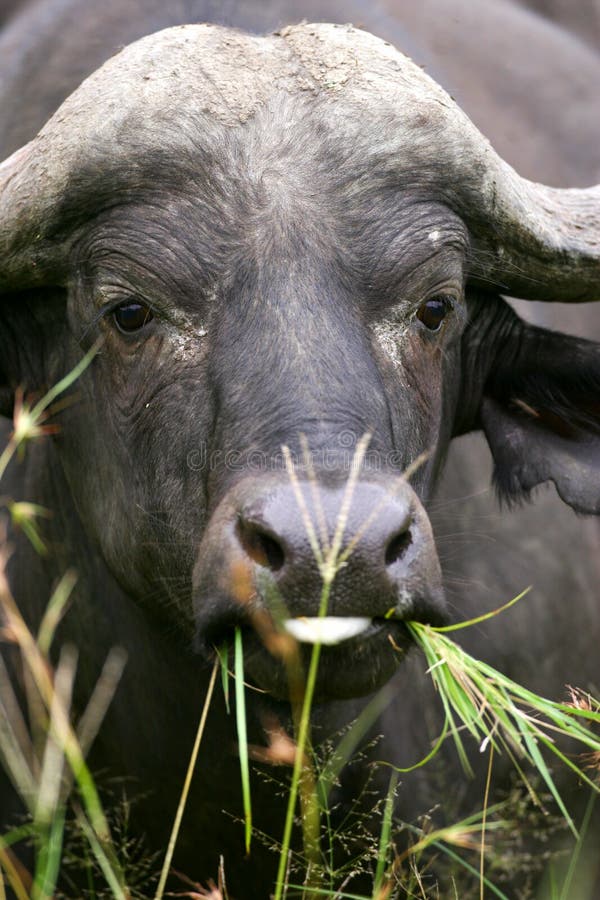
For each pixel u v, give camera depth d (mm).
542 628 15039
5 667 14383
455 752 14016
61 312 12062
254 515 9086
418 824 13523
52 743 10391
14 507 10078
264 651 9609
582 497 12977
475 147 11461
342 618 8984
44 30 15406
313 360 9992
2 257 11695
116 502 11656
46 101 14297
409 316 10961
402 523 9062
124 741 13297
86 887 13672
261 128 10859
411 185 11047
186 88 11047
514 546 15023
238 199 10641
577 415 13312
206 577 9508
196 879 13523
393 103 11125
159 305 10758
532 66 18719
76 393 11969
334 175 10773
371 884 12969
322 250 10484
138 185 10906
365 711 12422
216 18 13812
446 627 9859
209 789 12773
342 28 11805
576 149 18266
